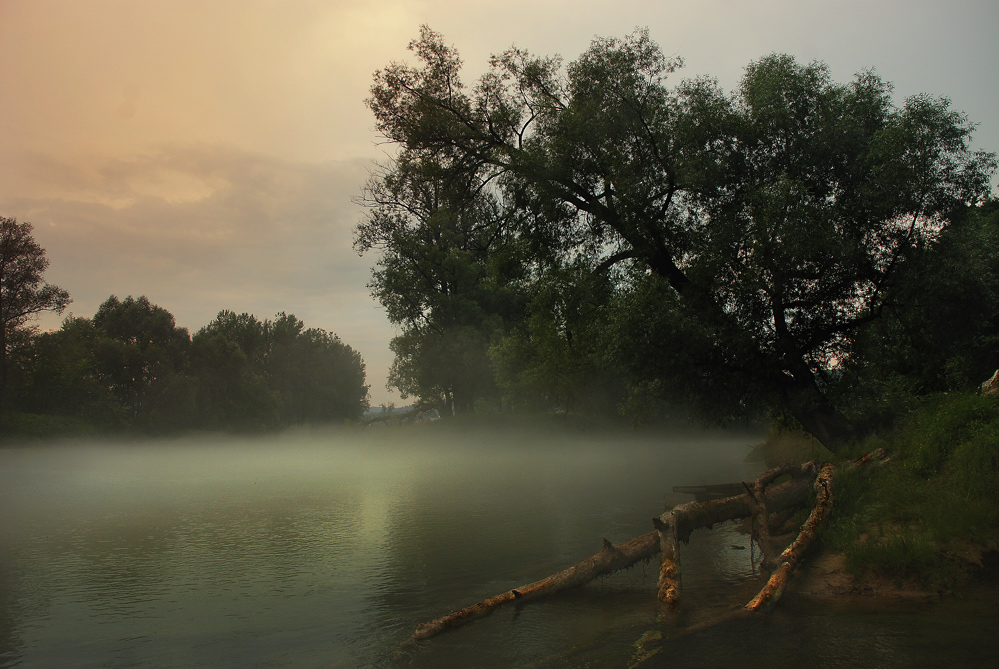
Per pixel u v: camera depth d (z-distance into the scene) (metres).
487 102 18.05
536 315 18.89
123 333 95.38
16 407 56.66
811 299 14.73
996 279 14.71
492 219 19.69
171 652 6.64
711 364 15.31
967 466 8.95
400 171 19.20
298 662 6.26
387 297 48.31
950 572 7.41
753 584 8.52
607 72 16.52
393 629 7.23
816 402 14.94
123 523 16.28
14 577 10.27
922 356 15.35
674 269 16.38
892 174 13.27
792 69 15.32
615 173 16.03
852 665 5.20
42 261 54.47
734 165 15.16
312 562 11.15
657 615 7.20
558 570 9.90
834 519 9.45
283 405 118.62
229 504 20.17
